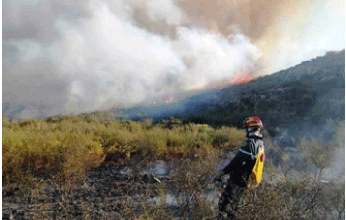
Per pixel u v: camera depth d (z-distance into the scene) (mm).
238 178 2348
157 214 2107
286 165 3594
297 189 2340
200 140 4926
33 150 3150
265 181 2500
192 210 2180
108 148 3957
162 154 4012
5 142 3301
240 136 5590
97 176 3250
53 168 3018
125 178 3197
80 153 3203
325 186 2324
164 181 2873
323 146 4148
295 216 2020
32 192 2660
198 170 2508
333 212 2244
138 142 4270
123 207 2348
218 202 2303
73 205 2537
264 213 1933
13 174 2846
